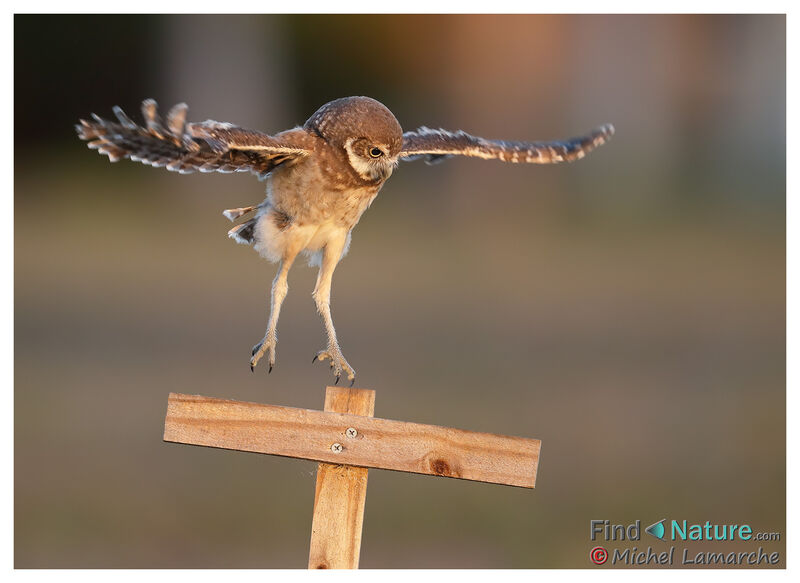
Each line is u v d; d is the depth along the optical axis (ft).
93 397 44.83
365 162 21.02
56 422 42.27
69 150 102.83
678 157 97.86
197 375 47.14
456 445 17.01
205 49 94.27
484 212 88.99
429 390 46.78
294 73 101.55
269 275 67.36
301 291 60.64
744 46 98.89
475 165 91.09
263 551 34.32
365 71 103.35
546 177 92.17
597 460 41.70
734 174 98.17
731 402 48.21
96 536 34.73
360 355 51.03
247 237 22.07
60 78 104.58
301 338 53.67
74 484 37.76
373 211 87.04
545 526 36.73
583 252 76.89
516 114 97.40
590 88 95.61
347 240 22.06
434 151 22.63
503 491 39.01
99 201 86.74
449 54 99.19
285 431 17.16
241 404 17.17
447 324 57.77
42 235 75.72
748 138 99.19
